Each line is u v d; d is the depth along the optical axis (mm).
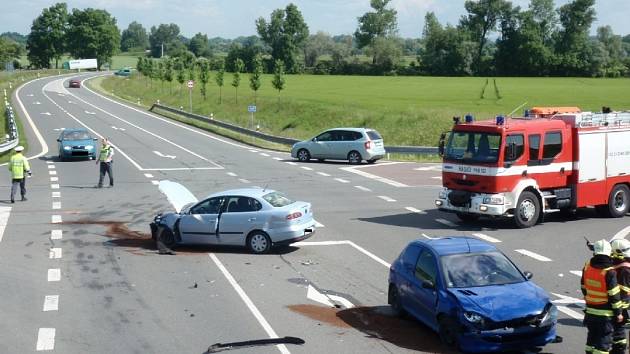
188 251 17656
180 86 97125
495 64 139875
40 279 14766
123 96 92875
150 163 36219
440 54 142250
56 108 71812
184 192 19859
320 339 11008
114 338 11086
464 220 21828
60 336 11188
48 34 186375
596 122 21641
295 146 38281
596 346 9297
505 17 146000
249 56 160375
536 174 20562
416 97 74562
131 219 21688
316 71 151500
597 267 9297
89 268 15750
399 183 29781
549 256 16969
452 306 10414
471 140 20562
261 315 12297
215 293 13727
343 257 16906
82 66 167625
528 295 10531
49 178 30766
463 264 11242
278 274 15266
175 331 11422
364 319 12109
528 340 10109
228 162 37031
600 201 21906
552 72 135750
